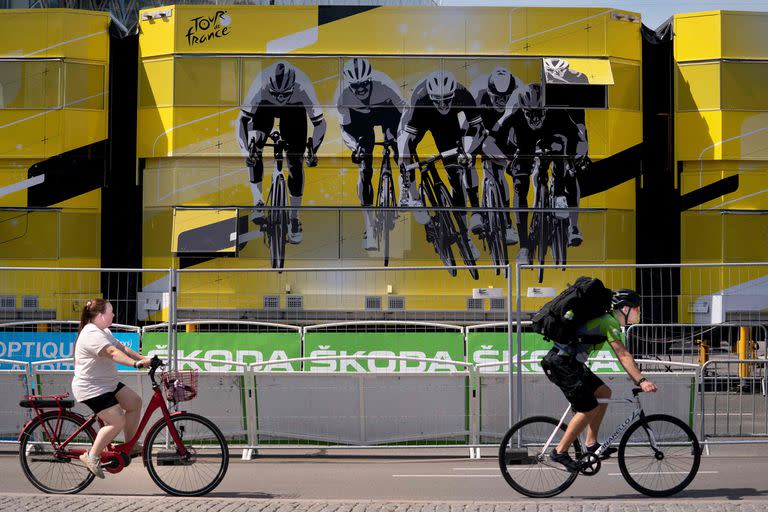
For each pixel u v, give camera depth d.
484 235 19.80
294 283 19.17
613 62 20.16
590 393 8.83
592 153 19.98
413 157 19.88
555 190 19.91
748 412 12.08
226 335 14.05
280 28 20.05
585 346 8.85
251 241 19.91
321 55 19.98
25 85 20.36
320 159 19.95
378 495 9.37
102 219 20.56
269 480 10.20
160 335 14.18
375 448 11.79
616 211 20.08
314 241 19.88
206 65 20.08
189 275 19.09
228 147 20.03
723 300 16.67
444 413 11.66
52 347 14.53
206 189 20.05
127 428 9.23
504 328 13.79
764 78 20.16
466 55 19.95
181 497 8.99
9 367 14.41
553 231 19.86
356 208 19.88
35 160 20.36
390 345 13.90
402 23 20.02
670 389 11.71
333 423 11.69
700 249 20.31
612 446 10.01
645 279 15.43
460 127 19.89
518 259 19.78
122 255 20.53
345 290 19.19
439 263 19.77
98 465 9.01
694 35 20.28
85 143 20.50
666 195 20.50
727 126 20.08
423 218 19.80
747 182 20.16
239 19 20.08
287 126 19.98
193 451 9.23
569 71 19.81
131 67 20.81
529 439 9.23
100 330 9.12
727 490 9.46
